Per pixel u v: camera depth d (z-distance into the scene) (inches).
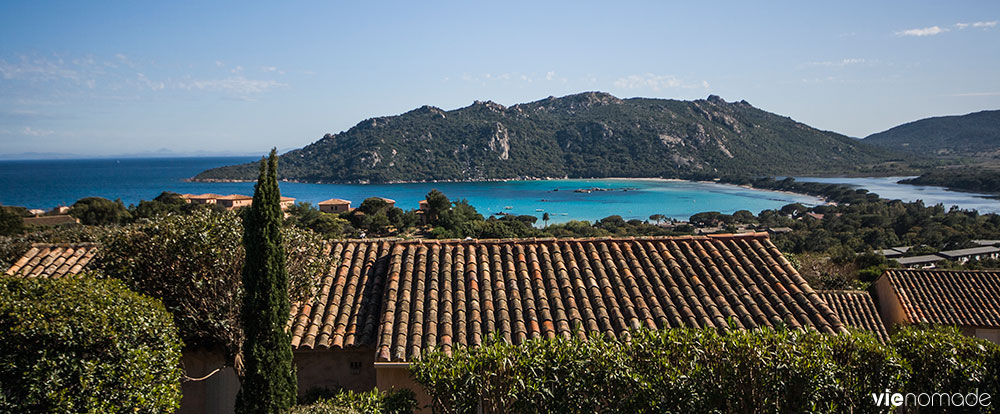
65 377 263.7
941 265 1851.6
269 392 324.2
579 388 287.1
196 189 7598.4
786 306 402.6
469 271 446.6
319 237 463.2
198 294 366.9
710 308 401.7
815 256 1802.4
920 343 326.3
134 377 281.3
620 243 490.9
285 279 338.3
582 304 406.6
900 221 3732.8
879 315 665.6
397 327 382.6
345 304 418.9
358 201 6235.2
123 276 365.7
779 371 285.6
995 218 3563.0
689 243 485.1
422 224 3806.6
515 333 380.8
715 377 289.9
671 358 299.4
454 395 288.0
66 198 5880.9
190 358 405.7
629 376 286.8
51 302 274.4
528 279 437.7
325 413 303.7
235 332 369.1
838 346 307.4
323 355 396.5
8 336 257.0
